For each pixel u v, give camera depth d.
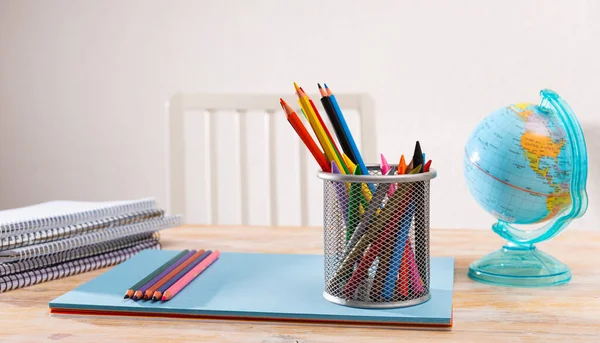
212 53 2.63
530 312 0.73
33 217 0.92
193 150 2.68
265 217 2.64
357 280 0.72
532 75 2.44
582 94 2.40
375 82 2.54
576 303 0.76
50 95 2.77
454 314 0.73
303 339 0.66
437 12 2.47
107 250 1.00
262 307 0.72
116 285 0.82
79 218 0.96
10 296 0.83
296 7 2.56
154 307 0.73
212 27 2.62
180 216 1.13
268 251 1.06
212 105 1.67
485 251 1.04
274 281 0.83
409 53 2.50
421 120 2.52
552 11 2.40
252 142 2.63
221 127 2.64
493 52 2.45
